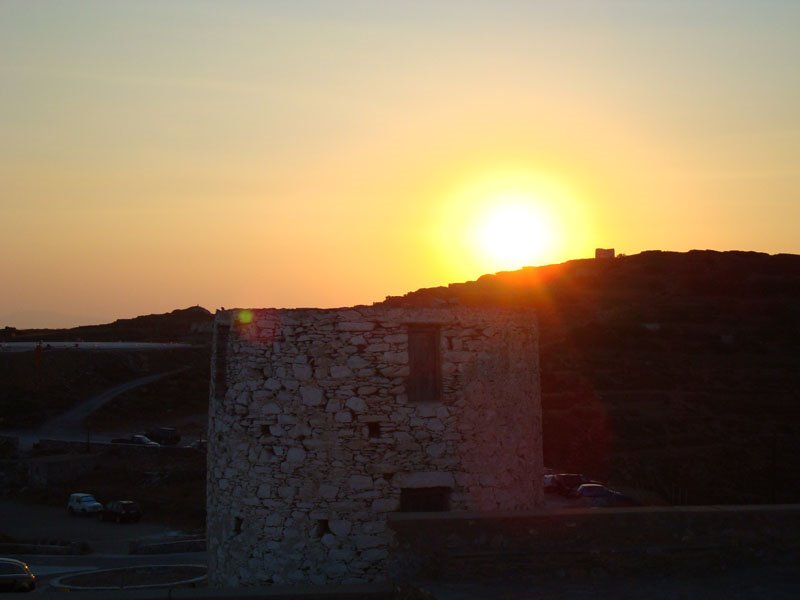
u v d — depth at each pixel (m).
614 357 77.06
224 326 17.78
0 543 45.22
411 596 12.08
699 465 51.47
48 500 62.06
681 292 100.19
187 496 60.66
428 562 12.45
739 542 12.55
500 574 12.40
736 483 49.00
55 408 97.69
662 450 54.66
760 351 78.19
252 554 16.28
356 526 15.86
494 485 16.58
